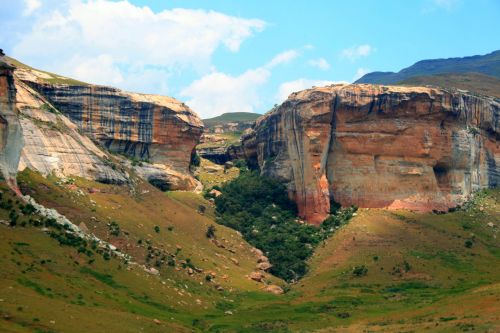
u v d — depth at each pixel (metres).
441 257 191.12
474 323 127.44
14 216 141.25
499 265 186.50
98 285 135.50
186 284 163.62
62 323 106.75
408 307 153.75
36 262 129.50
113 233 167.25
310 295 173.25
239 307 160.38
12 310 105.12
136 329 116.31
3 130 153.75
